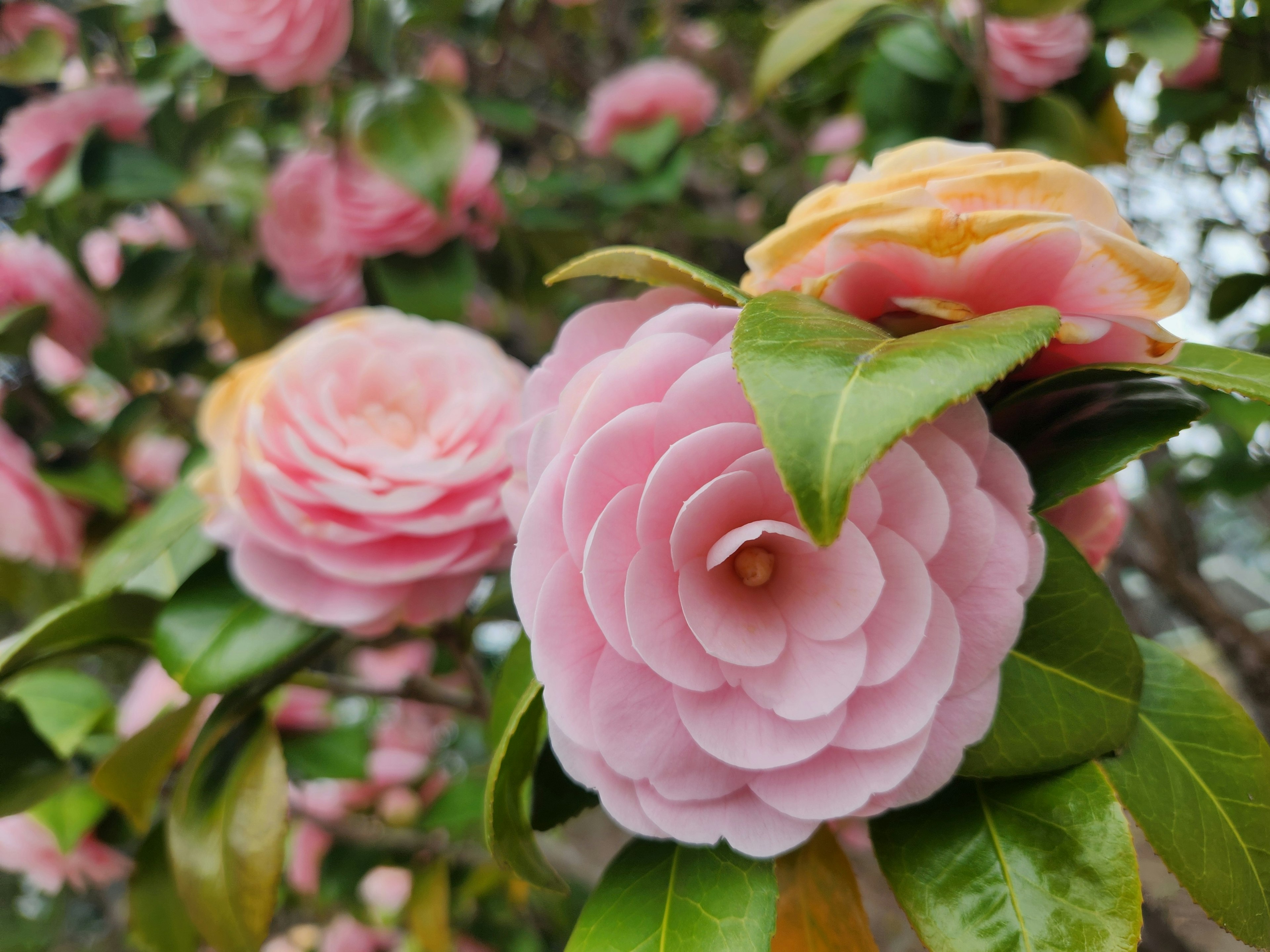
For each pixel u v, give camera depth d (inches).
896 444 6.3
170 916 11.0
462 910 21.0
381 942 23.1
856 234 6.7
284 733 16.3
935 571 6.5
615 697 6.5
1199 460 20.6
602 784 6.6
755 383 5.6
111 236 21.5
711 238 24.2
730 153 27.0
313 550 9.2
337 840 18.9
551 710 6.4
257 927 9.2
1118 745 6.9
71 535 16.2
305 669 10.5
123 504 15.9
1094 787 6.8
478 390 10.0
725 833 6.5
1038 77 13.7
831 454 5.3
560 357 7.6
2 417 16.7
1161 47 13.4
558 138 24.6
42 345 19.7
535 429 7.0
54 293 16.8
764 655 6.5
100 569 11.2
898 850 7.0
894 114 14.9
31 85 19.9
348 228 15.1
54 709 13.6
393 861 18.7
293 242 15.8
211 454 14.7
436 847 18.8
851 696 6.5
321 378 9.9
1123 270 6.6
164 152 16.5
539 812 7.9
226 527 9.9
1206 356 7.4
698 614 6.4
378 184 15.0
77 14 17.5
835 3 13.6
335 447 9.4
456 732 25.1
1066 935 6.4
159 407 18.8
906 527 6.4
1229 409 14.1
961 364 5.5
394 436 9.9
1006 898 6.6
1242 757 7.3
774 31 22.9
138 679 14.7
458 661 11.3
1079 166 13.7
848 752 6.5
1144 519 21.4
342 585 9.3
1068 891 6.5
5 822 14.4
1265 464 18.8
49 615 9.5
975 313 7.0
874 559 6.3
